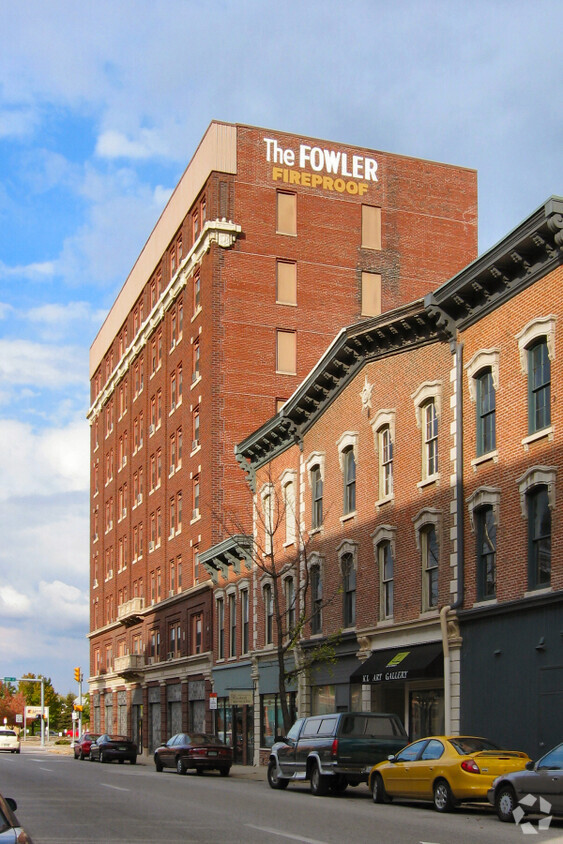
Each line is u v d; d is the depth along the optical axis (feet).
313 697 130.21
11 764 155.12
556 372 84.69
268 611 148.97
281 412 137.80
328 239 196.34
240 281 189.37
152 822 60.49
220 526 182.09
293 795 85.46
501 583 89.71
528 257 88.63
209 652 179.52
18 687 527.40
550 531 84.43
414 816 65.57
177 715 202.69
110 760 178.81
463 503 96.89
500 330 93.25
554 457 84.12
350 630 116.98
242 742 158.30
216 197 190.49
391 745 85.10
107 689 270.26
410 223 203.21
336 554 123.34
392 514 110.22
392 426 111.45
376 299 197.98
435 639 99.14
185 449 202.59
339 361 122.21
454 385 99.60
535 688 83.30
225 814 65.72
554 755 59.67
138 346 246.47
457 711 93.81
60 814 65.41
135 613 233.35
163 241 225.76
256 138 195.00
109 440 284.00
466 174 209.36
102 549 286.25
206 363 188.96
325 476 128.57
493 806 65.67
